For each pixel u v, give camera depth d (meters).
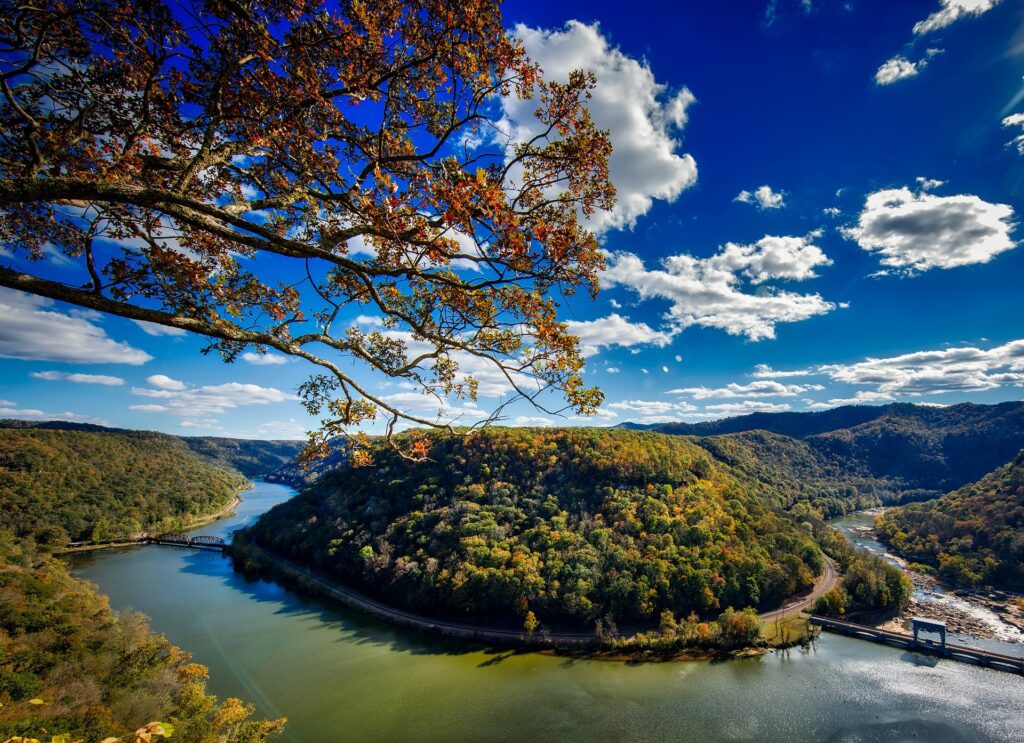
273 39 5.50
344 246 7.12
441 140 6.09
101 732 24.69
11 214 7.06
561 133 6.53
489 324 7.38
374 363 8.10
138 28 5.93
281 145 6.07
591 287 6.39
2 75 5.43
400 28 6.09
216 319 6.82
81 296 4.98
